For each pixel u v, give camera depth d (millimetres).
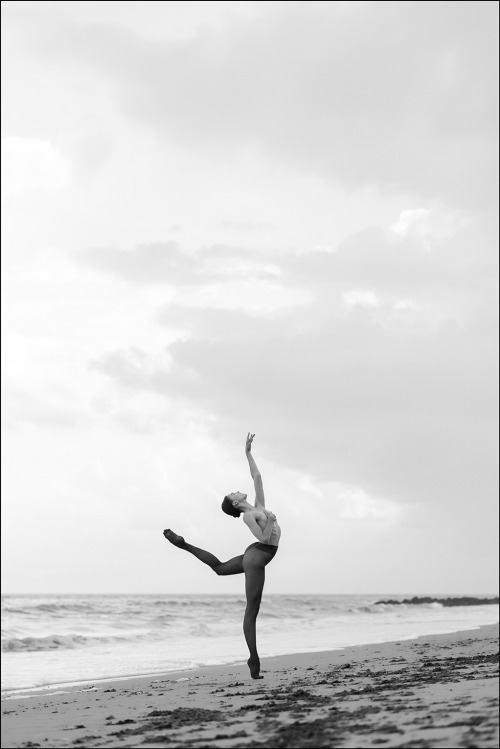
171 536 9383
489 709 5121
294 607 62562
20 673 15664
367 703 6309
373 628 32812
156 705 8023
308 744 4629
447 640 20734
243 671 13367
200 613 45344
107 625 35844
